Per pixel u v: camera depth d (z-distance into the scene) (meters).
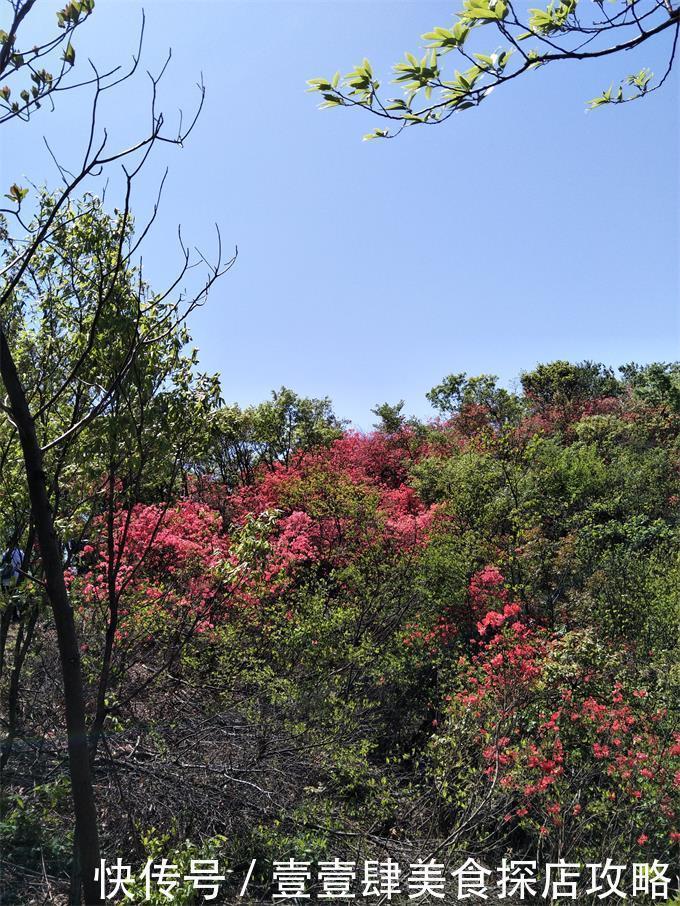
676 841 6.35
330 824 6.33
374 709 8.93
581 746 7.52
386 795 6.65
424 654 10.12
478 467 15.10
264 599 9.32
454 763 7.29
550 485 16.53
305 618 9.46
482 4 2.27
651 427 26.06
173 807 5.80
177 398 4.80
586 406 30.47
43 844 5.16
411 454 22.03
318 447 20.58
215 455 19.34
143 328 4.43
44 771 5.64
